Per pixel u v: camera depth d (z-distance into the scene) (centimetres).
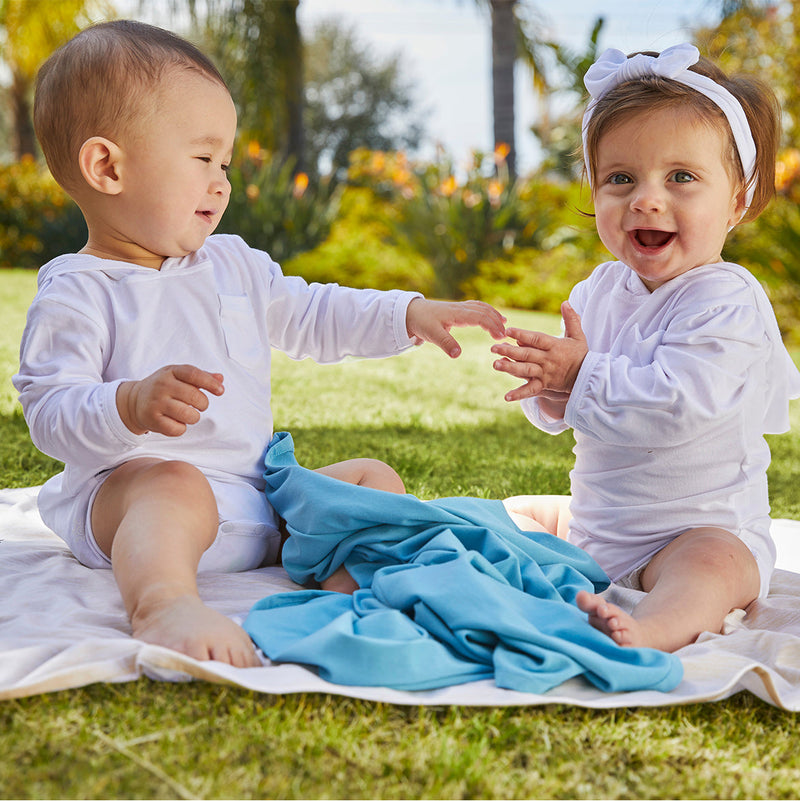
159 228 198
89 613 158
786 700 141
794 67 991
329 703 132
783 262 858
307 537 183
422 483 297
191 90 197
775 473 351
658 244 207
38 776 112
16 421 358
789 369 212
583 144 223
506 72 1311
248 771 116
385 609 156
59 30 1460
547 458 356
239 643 142
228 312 206
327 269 1092
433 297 1082
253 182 1150
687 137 199
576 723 134
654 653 146
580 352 195
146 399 167
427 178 1154
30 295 758
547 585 170
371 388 512
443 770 119
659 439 191
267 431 212
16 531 222
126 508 172
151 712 127
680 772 125
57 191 1191
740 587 178
